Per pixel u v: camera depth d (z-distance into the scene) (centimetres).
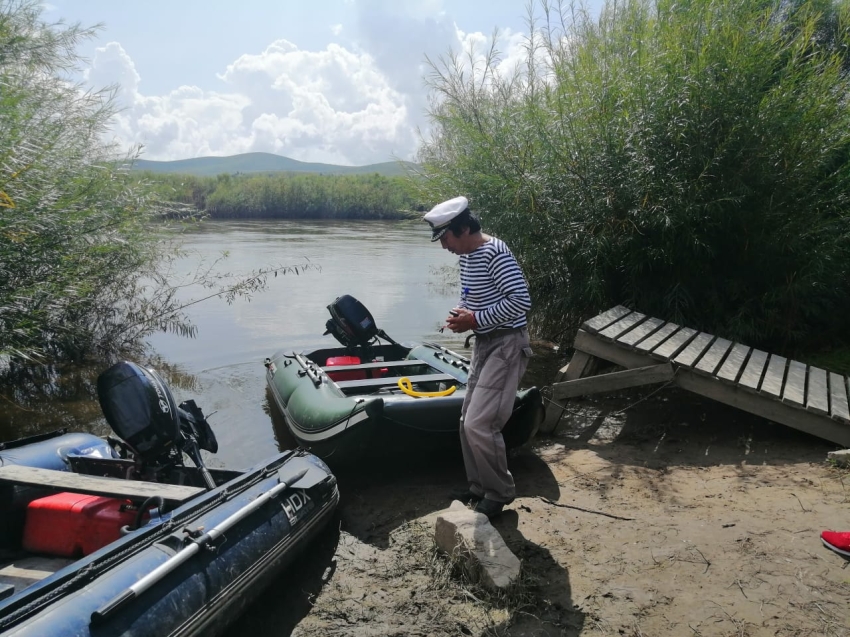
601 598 309
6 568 309
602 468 475
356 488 466
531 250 750
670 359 516
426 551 367
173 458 376
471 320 366
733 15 672
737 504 395
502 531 378
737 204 643
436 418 453
